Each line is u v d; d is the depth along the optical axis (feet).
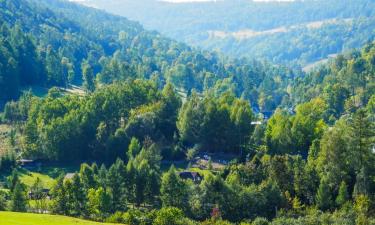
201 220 444.96
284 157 511.40
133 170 491.72
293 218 419.13
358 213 409.69
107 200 442.50
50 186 533.55
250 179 499.10
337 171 480.23
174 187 462.19
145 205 492.54
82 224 347.56
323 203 452.76
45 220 344.69
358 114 494.18
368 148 487.20
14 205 435.94
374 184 466.29
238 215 446.60
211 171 581.94
